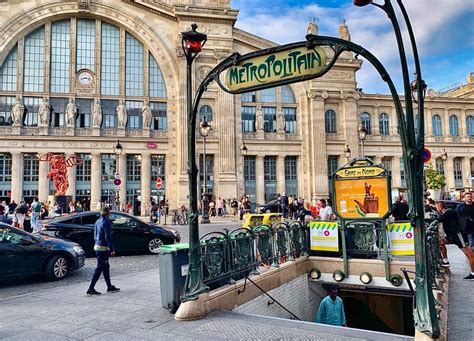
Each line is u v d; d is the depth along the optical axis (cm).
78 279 1161
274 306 1019
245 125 4453
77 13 4125
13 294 978
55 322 707
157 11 4281
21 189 3859
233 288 848
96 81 4147
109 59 4247
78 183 4006
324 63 625
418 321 563
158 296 895
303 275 1211
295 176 4562
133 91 4256
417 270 577
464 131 5259
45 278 1173
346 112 4634
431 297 565
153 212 3225
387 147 4869
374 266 1144
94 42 4219
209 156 4256
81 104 4125
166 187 4147
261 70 691
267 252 1069
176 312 721
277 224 1164
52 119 4041
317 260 1234
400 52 547
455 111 5288
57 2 4072
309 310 1218
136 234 1619
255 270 987
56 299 880
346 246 1208
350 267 1177
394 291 1180
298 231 1240
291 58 659
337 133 4631
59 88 4088
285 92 4628
